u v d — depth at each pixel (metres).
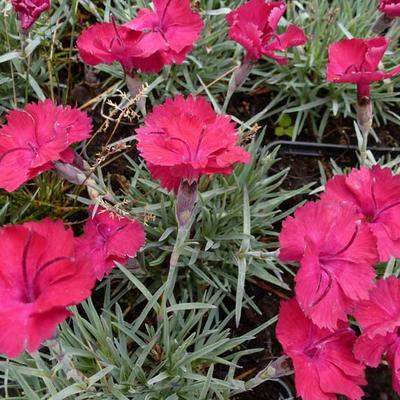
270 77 0.42
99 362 0.28
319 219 0.25
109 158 0.39
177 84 0.41
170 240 0.33
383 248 0.27
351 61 0.32
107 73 0.42
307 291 0.24
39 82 0.40
